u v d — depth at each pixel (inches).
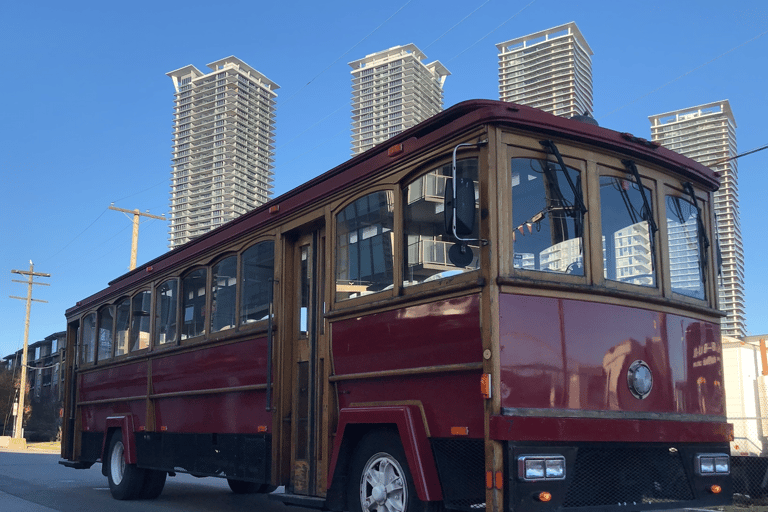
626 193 217.2
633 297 208.7
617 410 198.7
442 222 204.8
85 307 483.2
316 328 263.7
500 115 193.6
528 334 187.6
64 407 495.5
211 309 330.3
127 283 422.9
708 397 226.4
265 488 417.4
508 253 189.2
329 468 231.1
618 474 197.0
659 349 213.6
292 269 282.4
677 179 234.4
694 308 226.2
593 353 197.6
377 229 231.6
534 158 199.9
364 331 230.8
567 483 183.8
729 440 225.5
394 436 213.5
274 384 274.4
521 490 175.9
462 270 195.6
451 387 196.4
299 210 273.9
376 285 228.7
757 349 615.8
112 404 422.3
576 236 202.7
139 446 380.2
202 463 320.5
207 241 340.5
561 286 193.8
